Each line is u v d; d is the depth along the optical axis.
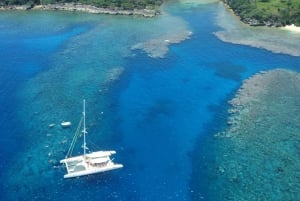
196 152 96.75
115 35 169.75
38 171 88.88
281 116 111.12
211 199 82.19
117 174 89.06
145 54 150.75
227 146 98.50
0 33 170.50
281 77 134.38
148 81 130.88
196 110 114.69
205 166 91.81
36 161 91.88
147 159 94.06
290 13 184.88
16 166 90.25
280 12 185.75
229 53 153.88
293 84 129.50
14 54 149.38
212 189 84.81
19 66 139.88
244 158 94.06
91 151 95.25
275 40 167.00
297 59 149.62
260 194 83.00
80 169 88.19
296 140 100.50
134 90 125.06
